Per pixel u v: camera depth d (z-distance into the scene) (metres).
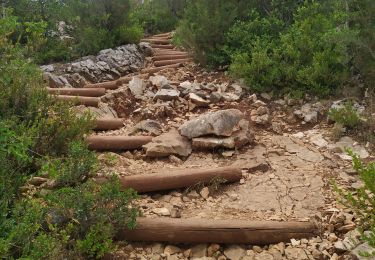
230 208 4.52
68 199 3.63
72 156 4.22
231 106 6.85
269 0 9.16
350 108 6.01
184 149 5.63
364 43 6.66
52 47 9.91
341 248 3.75
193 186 4.83
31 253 3.03
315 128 6.23
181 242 4.00
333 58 6.87
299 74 6.90
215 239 3.99
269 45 7.73
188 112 6.79
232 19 8.65
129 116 6.85
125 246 3.90
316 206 4.49
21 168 4.09
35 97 5.13
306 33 7.45
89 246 3.43
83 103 6.84
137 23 13.05
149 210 4.38
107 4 11.27
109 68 9.64
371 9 6.96
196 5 9.19
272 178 5.08
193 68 8.91
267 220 4.24
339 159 5.39
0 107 4.86
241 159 5.50
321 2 8.62
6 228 3.21
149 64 10.80
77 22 10.72
